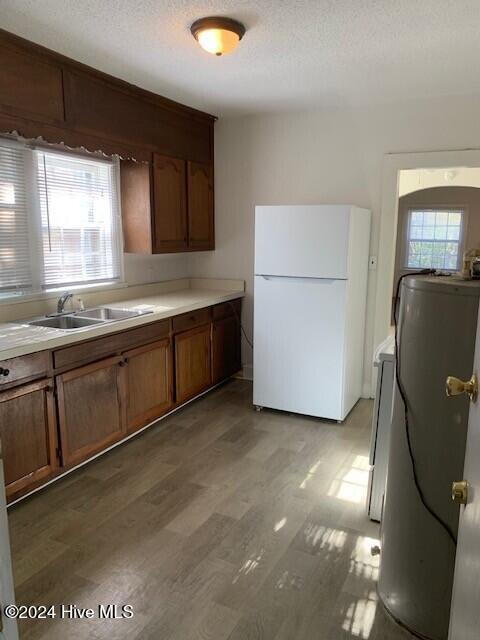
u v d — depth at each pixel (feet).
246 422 12.00
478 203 28.94
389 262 12.90
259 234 11.96
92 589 6.38
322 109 13.02
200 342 13.03
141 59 9.26
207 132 14.16
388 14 7.32
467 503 3.34
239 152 14.25
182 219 13.37
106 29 7.91
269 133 13.78
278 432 11.40
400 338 5.73
